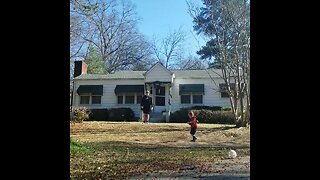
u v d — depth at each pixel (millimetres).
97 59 29578
